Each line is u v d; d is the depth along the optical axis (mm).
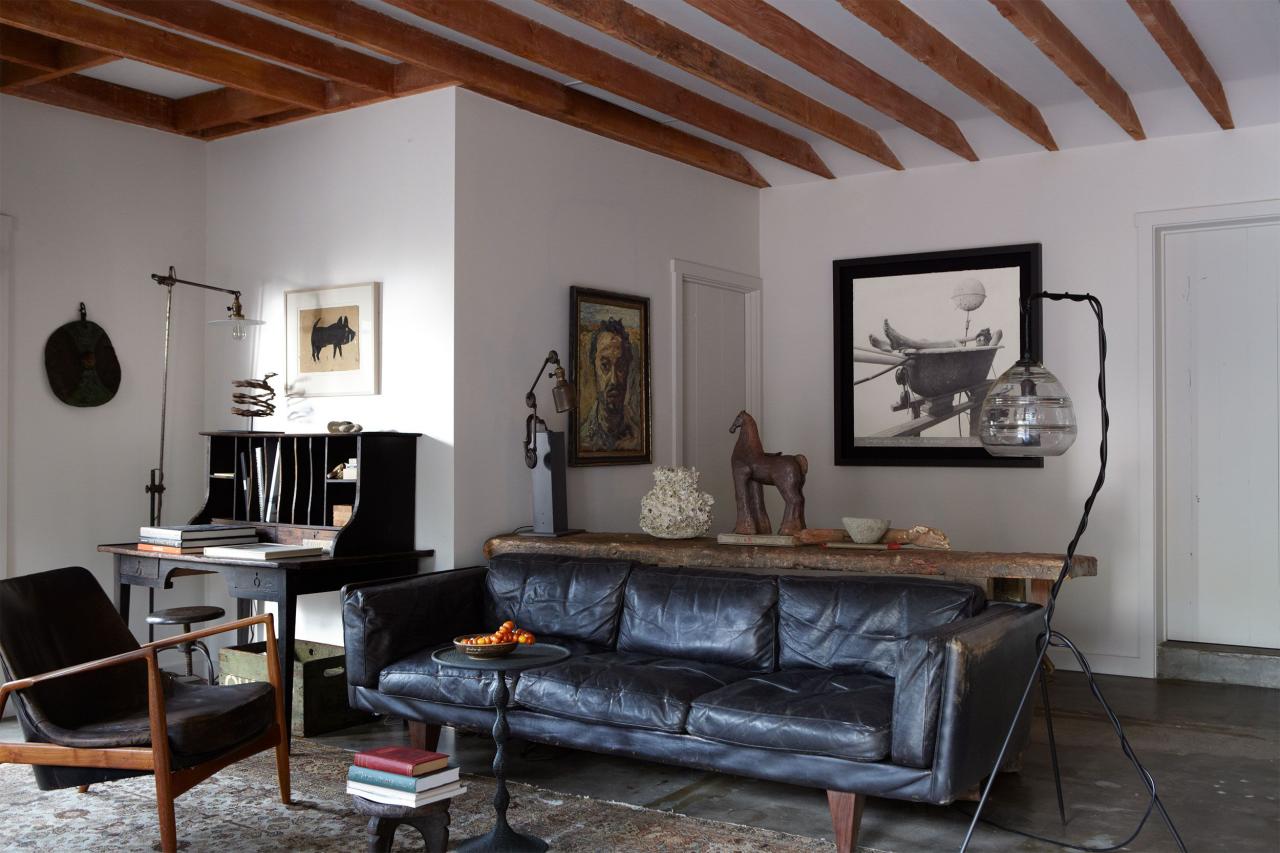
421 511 4906
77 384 5188
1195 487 5805
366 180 5129
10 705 4855
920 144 6168
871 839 3387
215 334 5727
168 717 3258
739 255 6668
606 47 4766
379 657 4141
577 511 5469
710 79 4734
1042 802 3727
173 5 4082
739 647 4000
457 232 4832
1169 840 3369
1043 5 4227
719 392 6543
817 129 5551
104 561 5332
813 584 3984
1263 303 5637
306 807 3656
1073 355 5867
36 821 3547
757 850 3264
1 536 4910
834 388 6555
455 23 4078
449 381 4824
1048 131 5785
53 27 4125
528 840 3277
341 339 5180
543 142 5293
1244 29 4574
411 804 3025
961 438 6172
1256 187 5430
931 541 4543
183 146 5676
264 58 4473
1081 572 4191
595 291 5531
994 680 3291
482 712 3900
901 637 3719
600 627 4324
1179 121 5523
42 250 5086
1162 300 5852
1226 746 4395
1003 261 6051
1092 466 5805
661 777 4020
